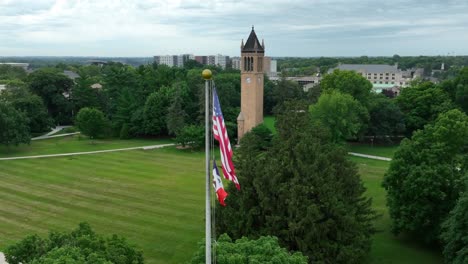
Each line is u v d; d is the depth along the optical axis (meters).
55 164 79.12
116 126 111.94
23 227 47.56
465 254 32.66
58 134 117.19
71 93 137.62
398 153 45.06
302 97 148.50
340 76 104.94
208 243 20.72
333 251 31.88
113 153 90.31
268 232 32.28
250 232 33.50
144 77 133.00
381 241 44.75
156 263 38.72
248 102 97.88
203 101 103.56
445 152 44.34
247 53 95.94
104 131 108.00
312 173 33.31
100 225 48.19
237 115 104.44
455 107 99.12
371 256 41.00
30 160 82.69
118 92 124.69
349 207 34.44
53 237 28.02
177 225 48.19
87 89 131.50
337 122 84.44
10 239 43.97
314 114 84.19
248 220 33.31
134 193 60.72
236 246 25.22
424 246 43.50
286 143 36.66
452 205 40.44
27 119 95.00
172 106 102.94
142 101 117.75
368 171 73.62
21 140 91.06
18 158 84.38
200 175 71.31
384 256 41.03
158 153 90.75
